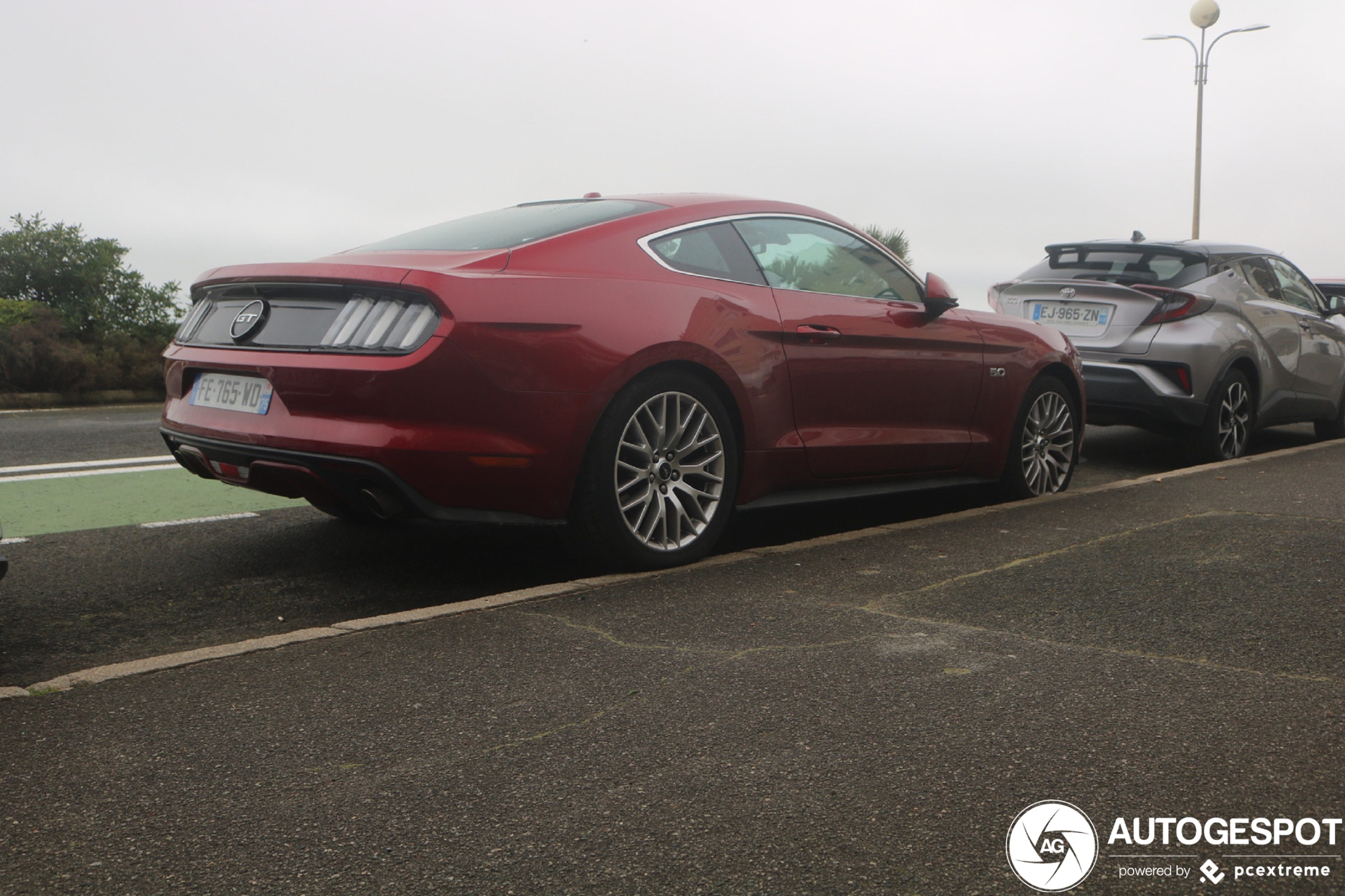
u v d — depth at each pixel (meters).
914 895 1.80
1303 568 3.97
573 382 3.79
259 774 2.29
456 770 2.29
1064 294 7.72
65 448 8.12
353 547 4.77
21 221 16.69
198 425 4.07
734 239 4.52
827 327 4.66
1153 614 3.40
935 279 5.13
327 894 1.82
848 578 3.89
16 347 13.74
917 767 2.27
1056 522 4.89
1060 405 6.04
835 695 2.69
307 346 3.75
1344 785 2.18
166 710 2.64
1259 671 2.85
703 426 4.26
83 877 1.88
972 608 3.48
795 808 2.10
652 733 2.47
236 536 4.99
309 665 2.96
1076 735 2.43
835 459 4.74
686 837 1.99
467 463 3.65
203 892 1.83
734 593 3.70
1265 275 8.38
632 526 4.07
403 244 4.30
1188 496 5.55
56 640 3.42
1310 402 8.80
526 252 3.92
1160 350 7.32
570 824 2.05
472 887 1.84
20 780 2.26
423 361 3.55
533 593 3.70
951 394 5.30
